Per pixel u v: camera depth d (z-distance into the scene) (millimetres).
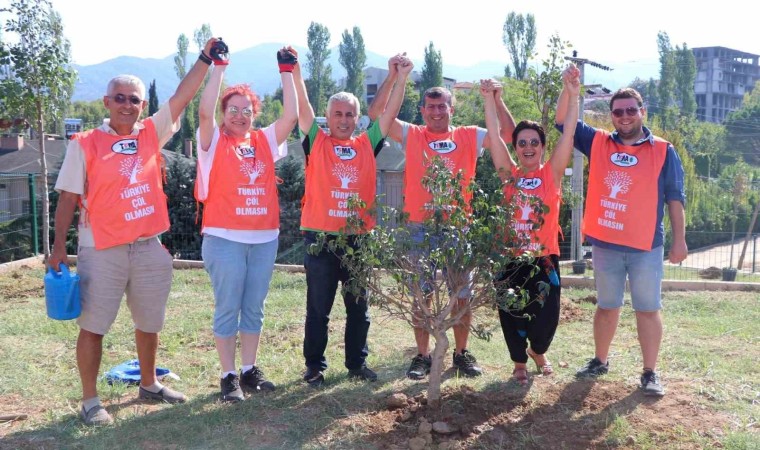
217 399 4988
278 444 4211
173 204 16969
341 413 4668
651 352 5020
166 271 4762
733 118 70312
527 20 53812
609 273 5164
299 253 14914
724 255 23109
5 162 32188
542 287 4496
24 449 4137
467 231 4312
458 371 5539
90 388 4629
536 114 25453
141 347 4906
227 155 4840
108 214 4445
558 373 5570
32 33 10570
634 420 4531
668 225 19406
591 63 12602
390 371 5668
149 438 4309
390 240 4293
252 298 5051
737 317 7797
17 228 14578
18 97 10516
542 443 4227
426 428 4297
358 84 60688
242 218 4852
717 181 28422
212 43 4770
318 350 5273
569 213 16172
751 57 134375
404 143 5457
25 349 6293
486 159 15039
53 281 4324
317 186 5094
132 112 4512
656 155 4977
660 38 66875
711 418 4574
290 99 5020
